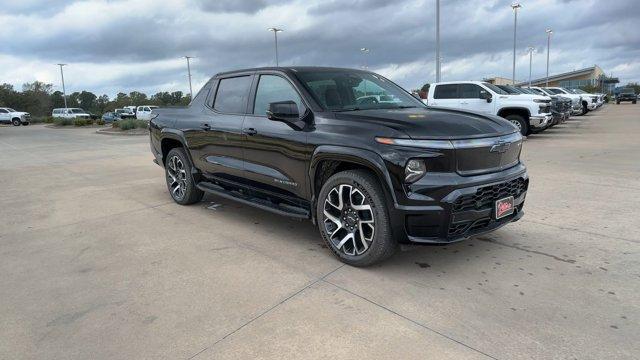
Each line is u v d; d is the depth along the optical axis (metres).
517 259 3.88
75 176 8.91
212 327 2.88
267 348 2.64
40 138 22.30
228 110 5.07
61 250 4.38
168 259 4.07
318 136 3.88
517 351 2.55
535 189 6.49
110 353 2.63
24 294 3.42
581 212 5.25
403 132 3.39
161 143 6.21
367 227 3.66
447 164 3.33
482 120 3.84
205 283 3.54
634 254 3.92
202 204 6.14
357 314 3.00
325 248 4.28
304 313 3.03
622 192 6.18
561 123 20.23
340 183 3.75
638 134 14.49
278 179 4.39
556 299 3.15
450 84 14.73
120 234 4.85
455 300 3.16
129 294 3.38
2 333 2.88
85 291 3.45
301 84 4.29
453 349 2.58
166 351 2.63
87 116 47.59
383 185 3.40
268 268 3.81
